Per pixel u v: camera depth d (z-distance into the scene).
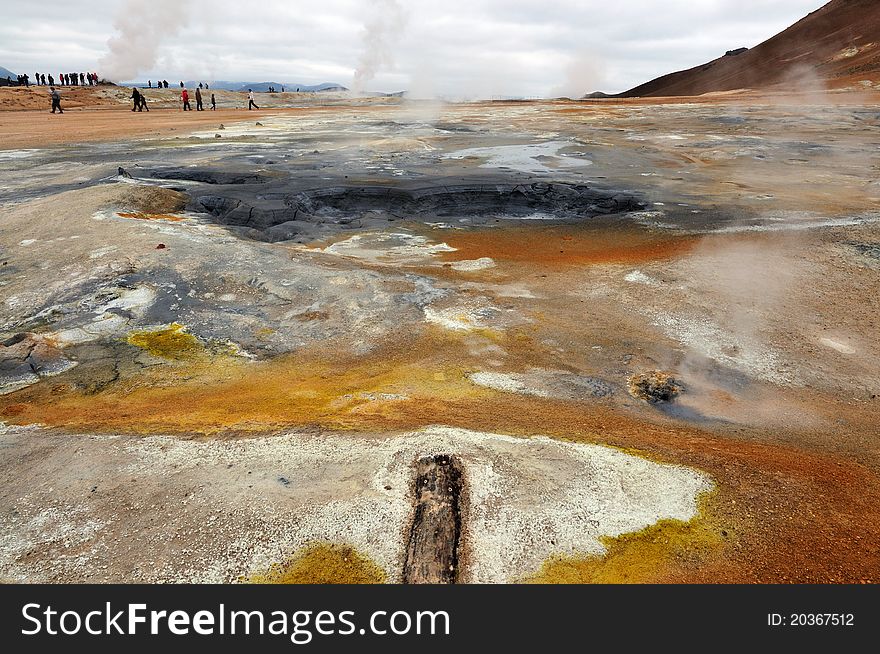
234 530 2.94
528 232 9.98
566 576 2.75
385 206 11.58
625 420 4.29
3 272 7.06
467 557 2.82
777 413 4.54
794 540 3.00
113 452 3.61
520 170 14.43
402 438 3.70
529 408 4.40
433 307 6.39
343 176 12.94
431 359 5.27
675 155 17.66
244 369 5.08
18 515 3.07
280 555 2.81
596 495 3.24
